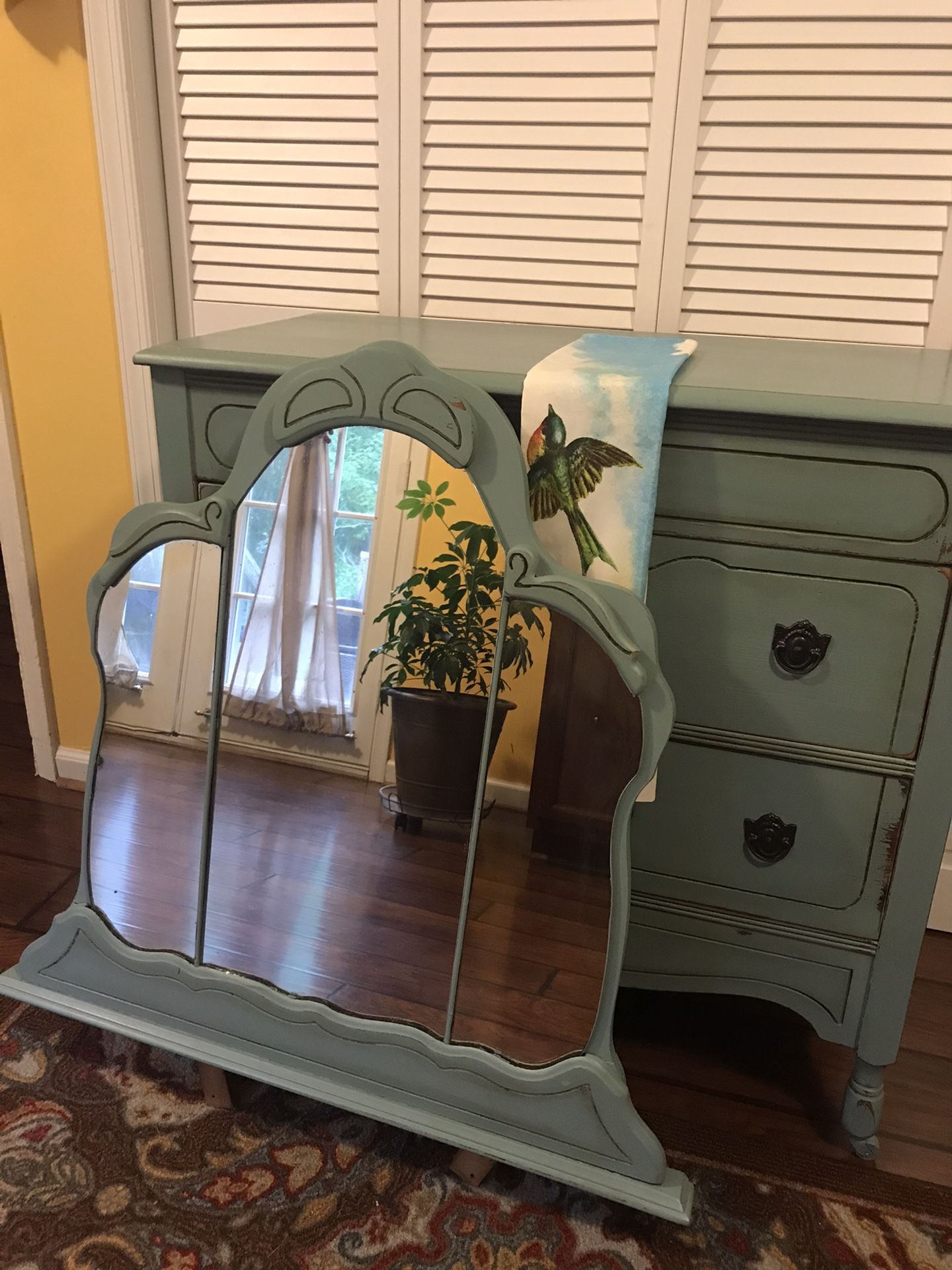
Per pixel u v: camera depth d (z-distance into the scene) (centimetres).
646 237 144
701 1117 128
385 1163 117
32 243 164
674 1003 150
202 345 122
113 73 149
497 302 153
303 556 115
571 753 107
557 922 109
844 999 118
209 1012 122
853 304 140
